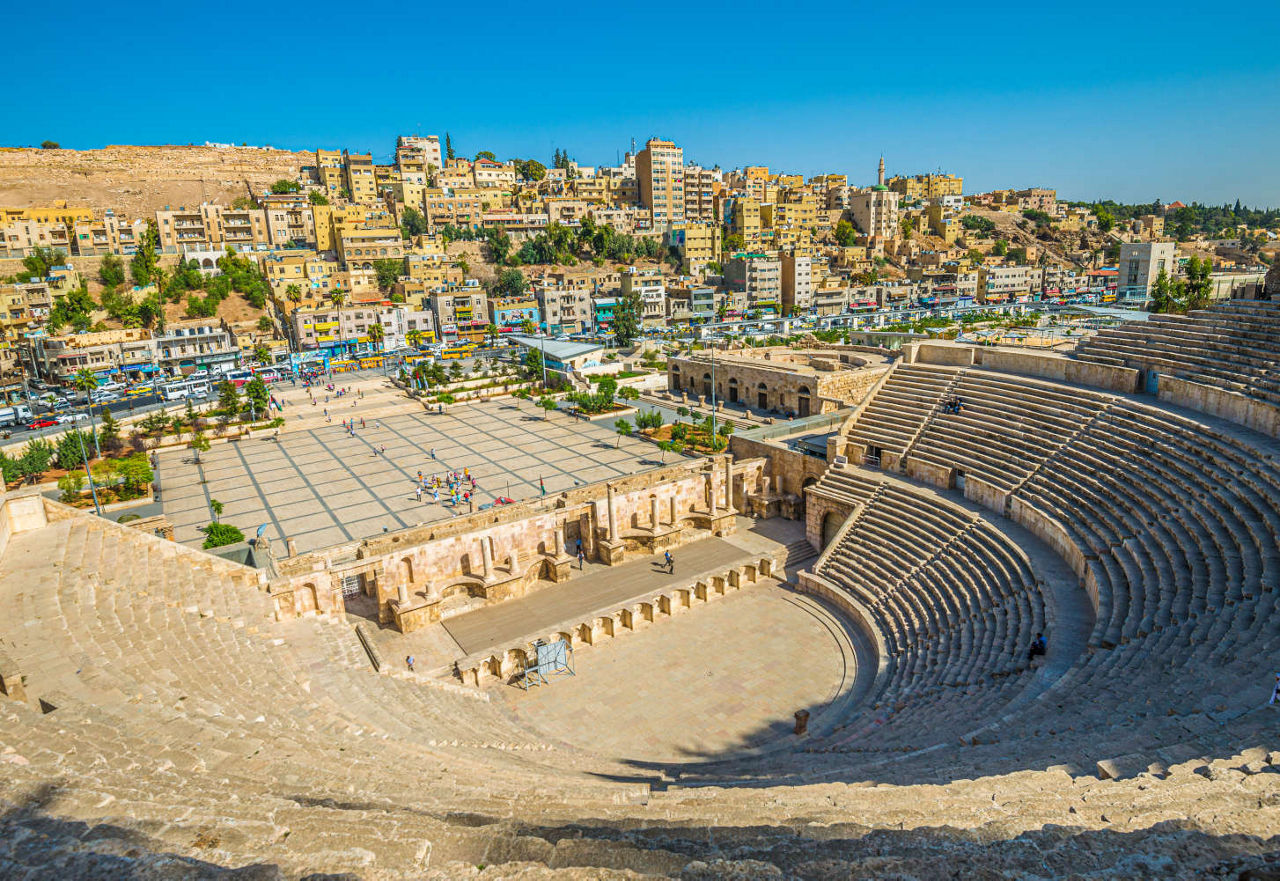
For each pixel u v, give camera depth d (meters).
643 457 89.12
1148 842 11.14
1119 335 60.34
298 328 160.12
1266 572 30.38
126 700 22.09
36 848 11.72
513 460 90.38
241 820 13.34
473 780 21.64
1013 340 109.19
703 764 34.78
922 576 50.06
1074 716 24.44
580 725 40.41
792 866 11.54
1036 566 44.03
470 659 45.34
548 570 59.25
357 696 36.91
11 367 132.38
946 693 35.34
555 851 12.41
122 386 126.00
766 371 98.50
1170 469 43.81
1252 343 48.44
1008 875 10.43
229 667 30.06
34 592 31.73
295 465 90.81
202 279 173.00
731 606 54.16
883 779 20.48
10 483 79.44
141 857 11.24
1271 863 10.05
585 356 136.50
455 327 182.75
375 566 51.94
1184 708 21.44
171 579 39.28
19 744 17.34
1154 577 36.19
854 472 63.91
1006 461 55.25
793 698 42.50
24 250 164.38
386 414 117.69
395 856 12.20
